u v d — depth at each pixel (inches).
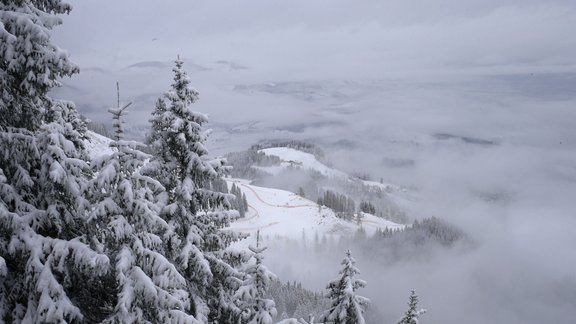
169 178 461.4
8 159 355.9
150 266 353.7
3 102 360.5
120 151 349.1
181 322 365.7
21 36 335.3
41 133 370.0
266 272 492.1
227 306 495.2
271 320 471.8
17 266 370.3
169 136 462.6
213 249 500.1
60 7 381.7
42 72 344.5
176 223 455.5
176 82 456.1
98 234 347.6
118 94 352.5
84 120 461.7
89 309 390.6
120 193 350.6
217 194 468.8
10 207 353.1
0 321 339.6
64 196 382.9
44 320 313.3
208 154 473.1
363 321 575.5
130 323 327.3
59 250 330.0
